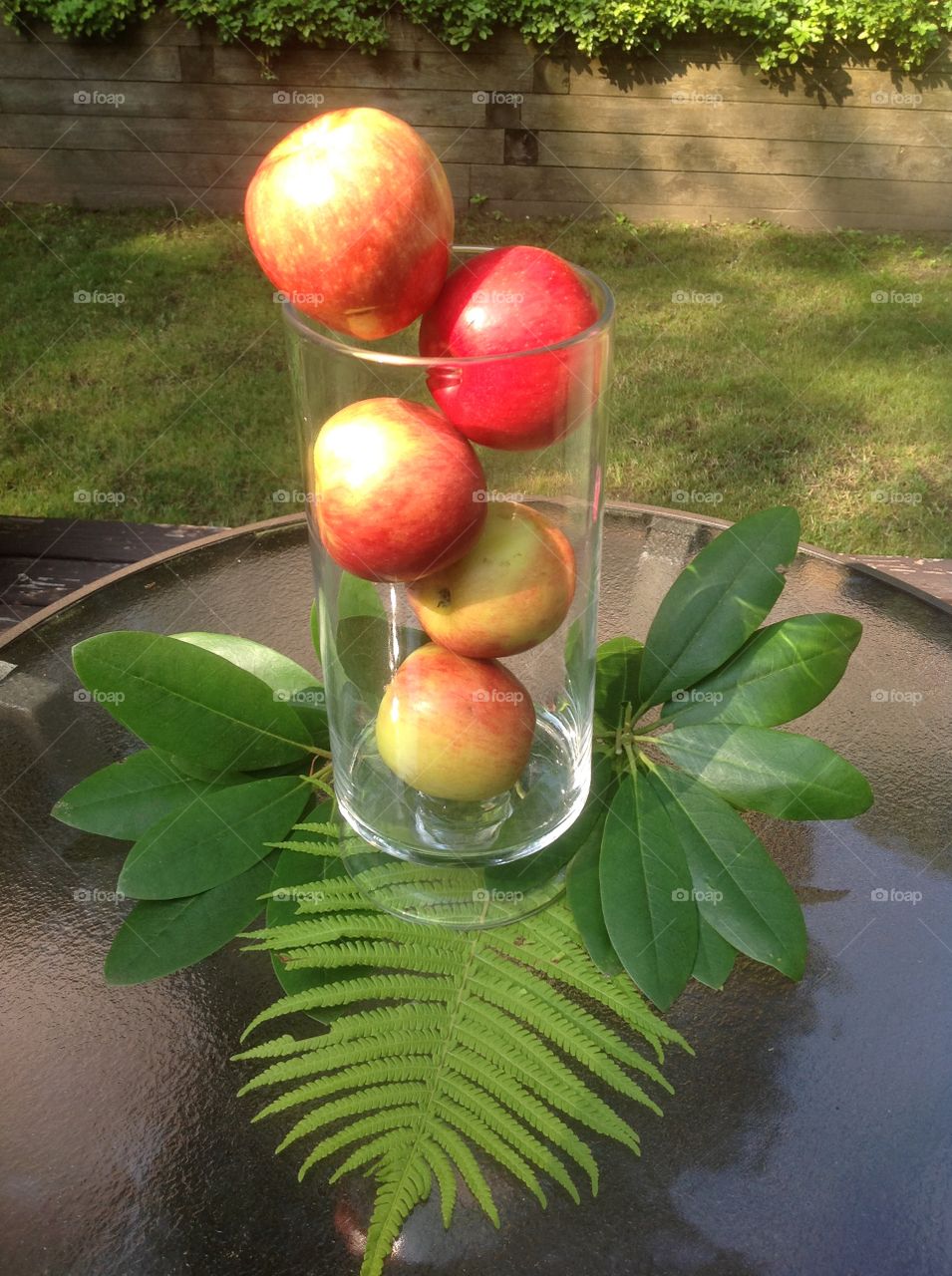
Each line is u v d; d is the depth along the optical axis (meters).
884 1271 0.45
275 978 0.58
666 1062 0.54
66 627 0.85
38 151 3.23
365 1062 0.52
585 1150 0.49
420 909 0.59
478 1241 0.46
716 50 3.15
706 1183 0.49
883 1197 0.48
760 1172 0.49
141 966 0.57
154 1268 0.45
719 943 0.57
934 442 2.16
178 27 3.09
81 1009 0.56
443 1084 0.51
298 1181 0.48
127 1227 0.47
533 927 0.58
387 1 3.11
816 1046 0.55
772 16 3.04
